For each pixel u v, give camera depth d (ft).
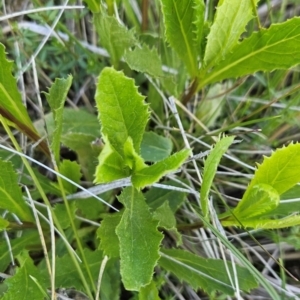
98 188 0.58
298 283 0.68
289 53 0.55
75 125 0.68
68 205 0.56
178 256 0.61
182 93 0.72
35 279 0.51
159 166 0.41
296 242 0.65
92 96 0.80
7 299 0.51
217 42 0.54
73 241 0.66
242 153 0.74
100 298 0.60
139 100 0.42
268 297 0.67
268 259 0.70
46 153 0.64
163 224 0.56
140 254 0.47
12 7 0.80
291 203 0.59
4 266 0.59
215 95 0.74
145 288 0.54
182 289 0.68
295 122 0.72
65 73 0.78
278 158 0.44
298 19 0.51
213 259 0.60
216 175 0.73
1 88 0.52
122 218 0.47
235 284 0.58
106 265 0.61
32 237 0.61
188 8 0.54
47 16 0.75
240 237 0.71
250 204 0.49
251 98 0.75
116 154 0.43
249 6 0.52
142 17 0.74
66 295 0.61
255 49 0.56
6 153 0.67
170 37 0.57
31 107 0.78
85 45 0.79
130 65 0.60
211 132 0.68
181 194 0.65
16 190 0.55
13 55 0.77
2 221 0.56
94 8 0.63
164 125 0.74
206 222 0.51
